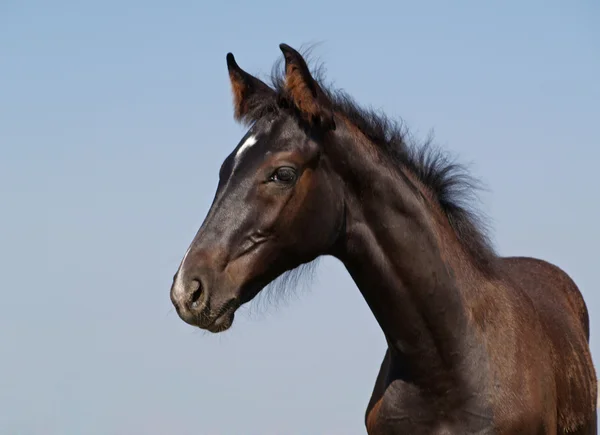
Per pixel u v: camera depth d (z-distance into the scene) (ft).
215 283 26.58
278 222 27.22
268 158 27.35
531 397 29.04
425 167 30.71
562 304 35.70
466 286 29.43
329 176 28.22
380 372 32.07
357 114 29.86
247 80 28.86
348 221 28.73
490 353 29.07
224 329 27.12
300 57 27.53
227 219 26.99
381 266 28.76
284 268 28.07
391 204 28.68
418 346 28.99
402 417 29.55
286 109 28.12
